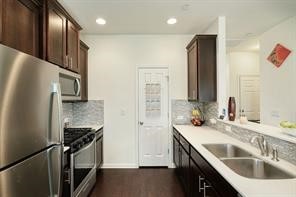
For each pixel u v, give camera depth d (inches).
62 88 97.8
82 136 110.7
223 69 133.4
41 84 57.2
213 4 113.4
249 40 176.7
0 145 42.6
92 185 127.9
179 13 125.7
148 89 171.0
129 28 153.7
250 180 52.3
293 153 66.7
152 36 170.2
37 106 55.2
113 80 170.1
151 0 109.3
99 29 155.9
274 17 130.0
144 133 171.6
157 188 130.6
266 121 146.0
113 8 118.6
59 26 95.4
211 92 138.2
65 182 87.4
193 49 148.4
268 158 73.1
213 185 66.9
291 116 123.8
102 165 169.0
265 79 148.8
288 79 127.5
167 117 171.3
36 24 79.9
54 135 62.3
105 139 170.2
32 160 52.9
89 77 169.6
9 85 45.3
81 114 169.2
